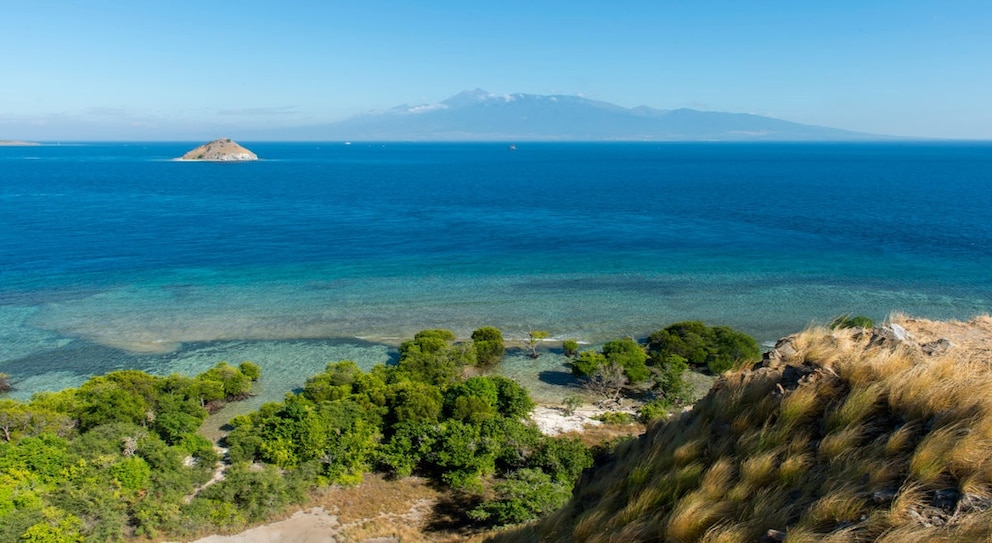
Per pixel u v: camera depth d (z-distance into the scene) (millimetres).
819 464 9242
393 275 78000
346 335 56062
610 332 56906
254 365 46656
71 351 51312
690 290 70750
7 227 109188
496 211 139000
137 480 28984
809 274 77562
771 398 11406
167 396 38812
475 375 45781
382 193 178625
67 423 34500
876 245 94688
